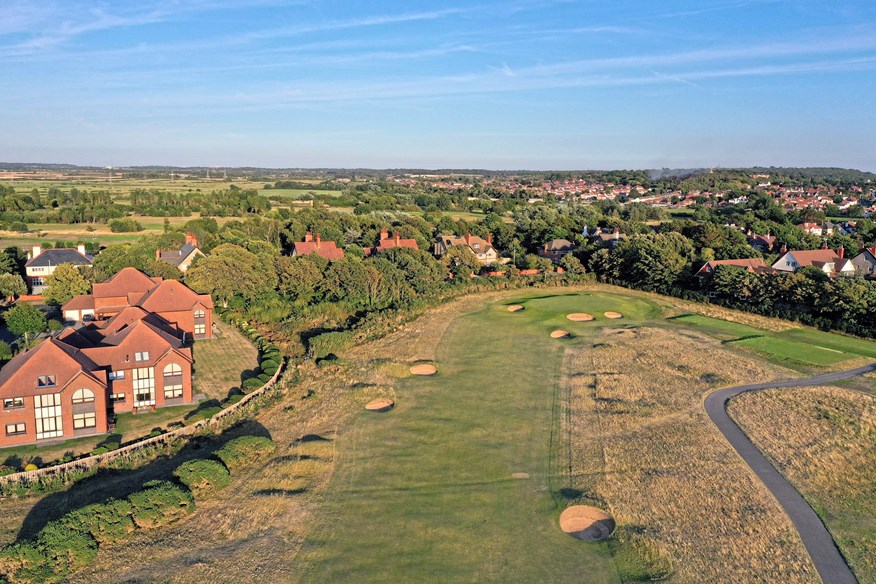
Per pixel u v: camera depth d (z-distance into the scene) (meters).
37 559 36.59
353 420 60.19
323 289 106.56
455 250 137.75
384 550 40.22
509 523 43.44
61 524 39.00
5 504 44.94
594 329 94.56
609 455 53.34
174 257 131.12
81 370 55.81
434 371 74.94
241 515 43.69
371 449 54.25
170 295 86.56
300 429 58.03
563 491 47.69
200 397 65.75
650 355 80.75
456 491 47.53
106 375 59.75
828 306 96.44
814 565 39.31
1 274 111.62
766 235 178.00
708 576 38.06
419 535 41.88
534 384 70.69
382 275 105.94
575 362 78.38
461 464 51.72
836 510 45.66
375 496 46.59
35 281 118.69
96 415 56.53
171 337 66.44
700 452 53.94
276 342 86.44
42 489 46.62
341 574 37.81
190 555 39.25
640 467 51.34
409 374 73.62
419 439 56.25
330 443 55.06
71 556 37.50
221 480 47.28
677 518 44.12
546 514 44.59
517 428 58.81
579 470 50.88
